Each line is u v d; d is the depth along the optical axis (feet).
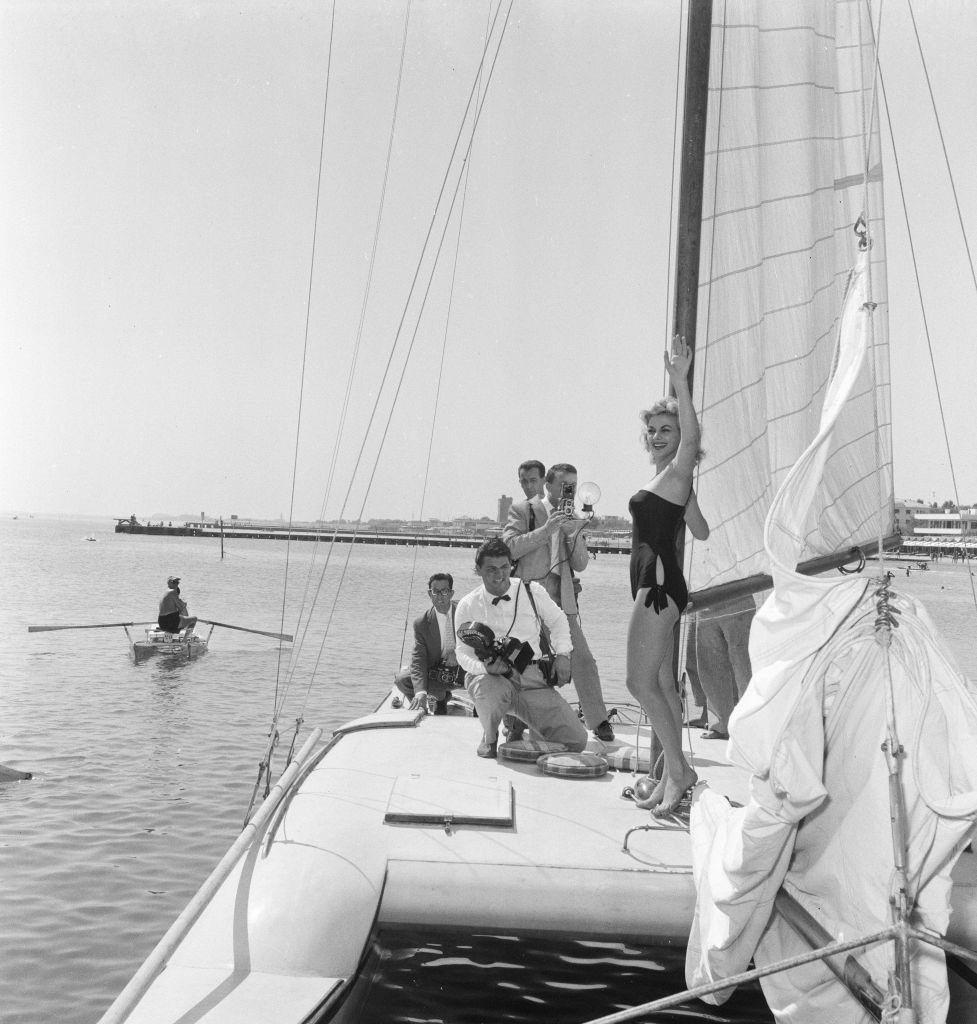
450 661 25.17
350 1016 10.88
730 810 11.71
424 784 14.94
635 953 12.10
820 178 17.12
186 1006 9.52
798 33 16.02
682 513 13.76
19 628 91.61
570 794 15.08
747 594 15.52
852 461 17.80
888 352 18.99
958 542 200.95
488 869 12.10
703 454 14.25
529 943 11.97
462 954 12.03
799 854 10.31
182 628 73.77
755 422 15.85
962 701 9.21
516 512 22.49
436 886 11.98
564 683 18.37
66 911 22.45
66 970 19.43
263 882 11.60
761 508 15.93
